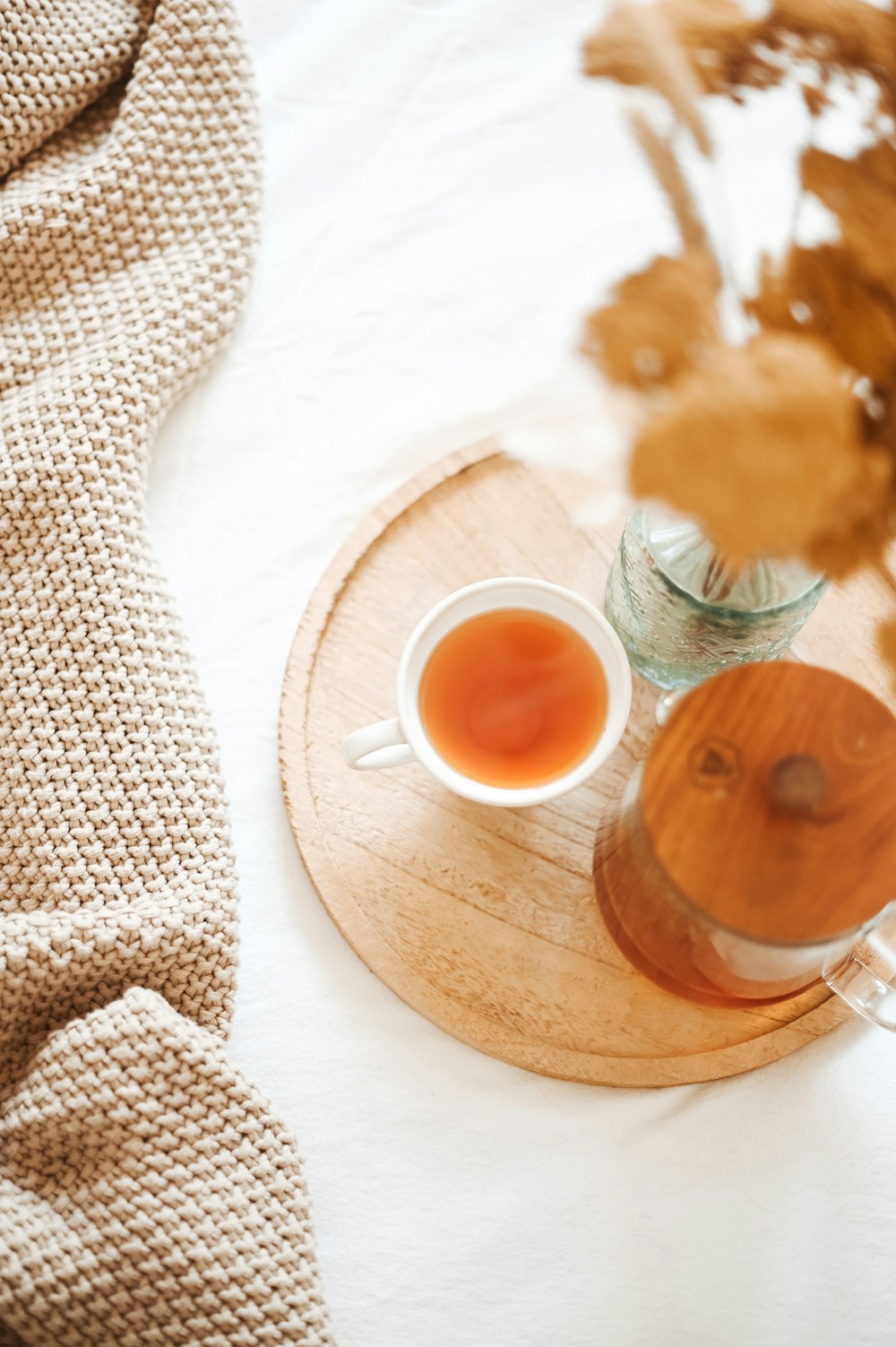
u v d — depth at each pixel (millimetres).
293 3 875
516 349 838
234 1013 754
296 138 860
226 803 765
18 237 800
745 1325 733
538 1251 737
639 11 625
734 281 619
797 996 743
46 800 750
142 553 778
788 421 578
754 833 638
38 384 794
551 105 869
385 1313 731
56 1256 699
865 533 600
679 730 646
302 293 841
